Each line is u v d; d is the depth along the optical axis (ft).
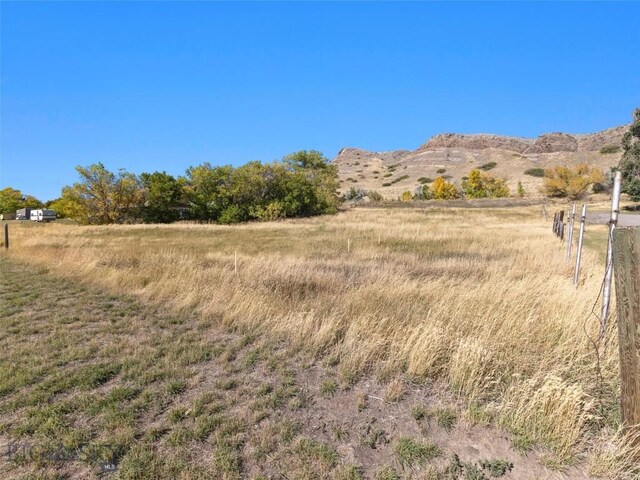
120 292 27.14
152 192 136.26
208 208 141.49
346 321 18.67
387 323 17.52
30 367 15.02
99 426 11.30
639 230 9.38
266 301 21.95
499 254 43.29
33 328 19.71
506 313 17.51
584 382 12.76
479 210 143.95
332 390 13.39
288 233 78.28
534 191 236.43
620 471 9.58
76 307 23.68
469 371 13.42
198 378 14.20
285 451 10.36
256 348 16.96
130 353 16.51
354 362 14.65
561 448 10.30
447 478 9.66
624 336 9.99
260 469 9.74
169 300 24.93
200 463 9.86
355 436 11.06
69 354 16.26
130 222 140.15
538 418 11.07
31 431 11.10
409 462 10.12
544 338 15.66
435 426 11.49
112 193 137.49
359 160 555.28
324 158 191.42
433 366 14.43
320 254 46.73
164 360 15.80
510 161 391.65
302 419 11.78
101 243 60.85
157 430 11.05
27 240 60.59
